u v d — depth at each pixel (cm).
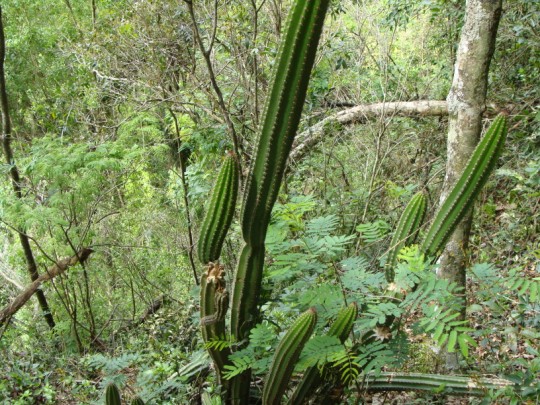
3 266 755
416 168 710
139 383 366
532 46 726
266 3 675
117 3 664
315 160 701
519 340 415
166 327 542
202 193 632
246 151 640
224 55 652
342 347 265
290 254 294
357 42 739
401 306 266
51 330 624
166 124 732
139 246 674
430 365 389
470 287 478
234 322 297
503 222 645
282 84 246
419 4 757
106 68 689
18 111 1128
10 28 1215
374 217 602
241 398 311
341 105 797
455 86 434
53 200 572
